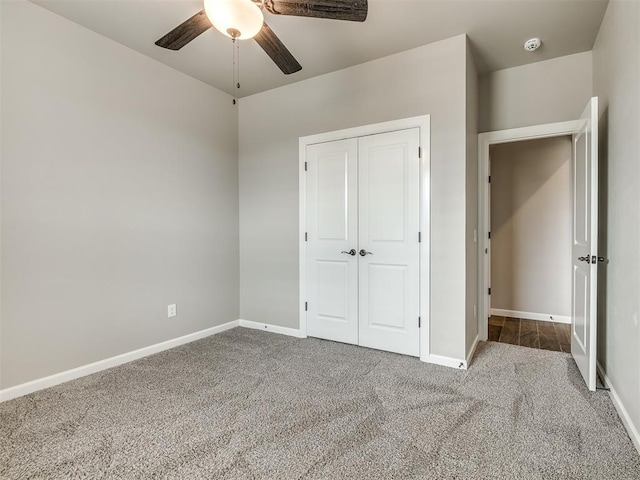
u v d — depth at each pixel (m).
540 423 1.79
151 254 2.90
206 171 3.40
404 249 2.81
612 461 1.50
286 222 3.47
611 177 2.14
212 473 1.44
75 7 2.22
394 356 2.80
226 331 3.59
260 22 1.78
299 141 3.36
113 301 2.63
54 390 2.21
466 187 2.58
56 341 2.31
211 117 3.45
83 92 2.44
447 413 1.90
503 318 4.15
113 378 2.40
